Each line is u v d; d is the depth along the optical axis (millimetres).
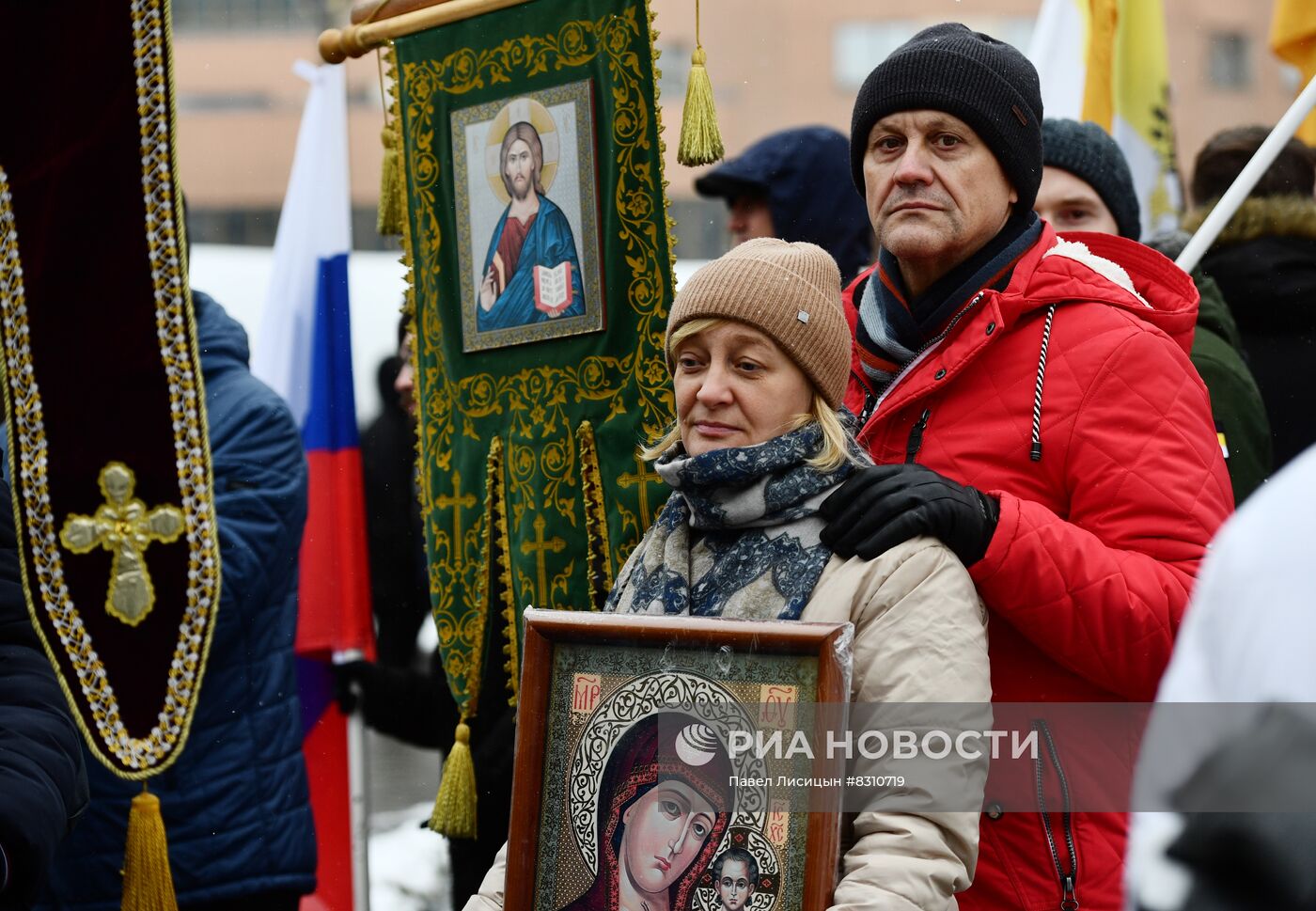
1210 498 3549
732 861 3094
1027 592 3398
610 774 3225
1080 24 6527
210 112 23656
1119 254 4184
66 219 4699
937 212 3771
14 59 4715
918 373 3811
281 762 5309
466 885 5684
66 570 4688
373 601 7488
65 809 3699
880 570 3258
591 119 4531
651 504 4430
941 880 3064
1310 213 5797
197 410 4688
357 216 20922
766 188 6492
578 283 4566
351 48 5027
